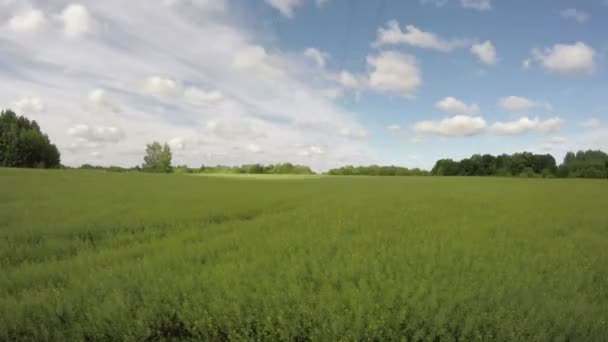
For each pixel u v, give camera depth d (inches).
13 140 2600.9
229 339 157.1
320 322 152.9
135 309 170.4
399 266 224.8
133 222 436.5
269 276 205.9
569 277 211.6
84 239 362.3
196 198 761.0
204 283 193.0
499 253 273.9
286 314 159.6
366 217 480.4
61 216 462.9
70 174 1544.0
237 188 1150.3
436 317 149.3
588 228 408.2
